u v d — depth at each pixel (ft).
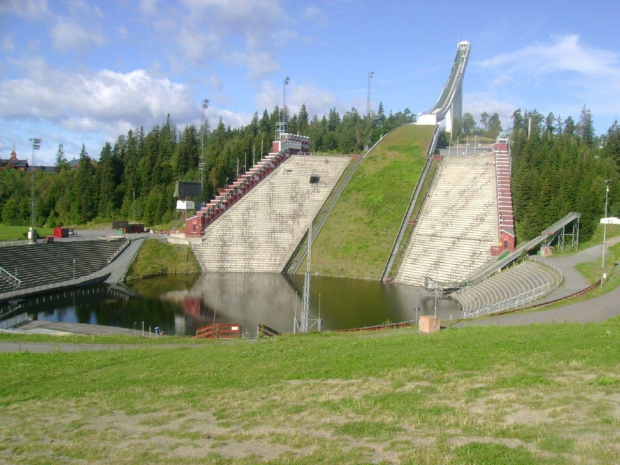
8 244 260.83
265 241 313.32
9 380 88.69
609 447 45.42
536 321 125.08
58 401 75.15
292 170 370.94
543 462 43.52
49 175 533.55
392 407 60.29
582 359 74.13
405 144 391.45
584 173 309.22
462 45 618.85
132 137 518.78
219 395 72.23
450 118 568.41
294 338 122.21
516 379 66.69
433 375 71.97
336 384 72.43
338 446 50.65
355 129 555.28
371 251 291.38
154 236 329.52
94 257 281.95
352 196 337.72
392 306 209.56
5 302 208.44
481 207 291.38
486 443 48.16
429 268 265.95
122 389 79.36
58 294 229.66
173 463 50.16
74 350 119.34
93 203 447.83
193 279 273.33
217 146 513.04
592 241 261.24
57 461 53.06
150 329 169.99
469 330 107.04
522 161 338.13
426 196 323.16
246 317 191.52
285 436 54.65
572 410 54.80
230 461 49.52
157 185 447.83
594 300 144.56
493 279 224.12
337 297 228.43
